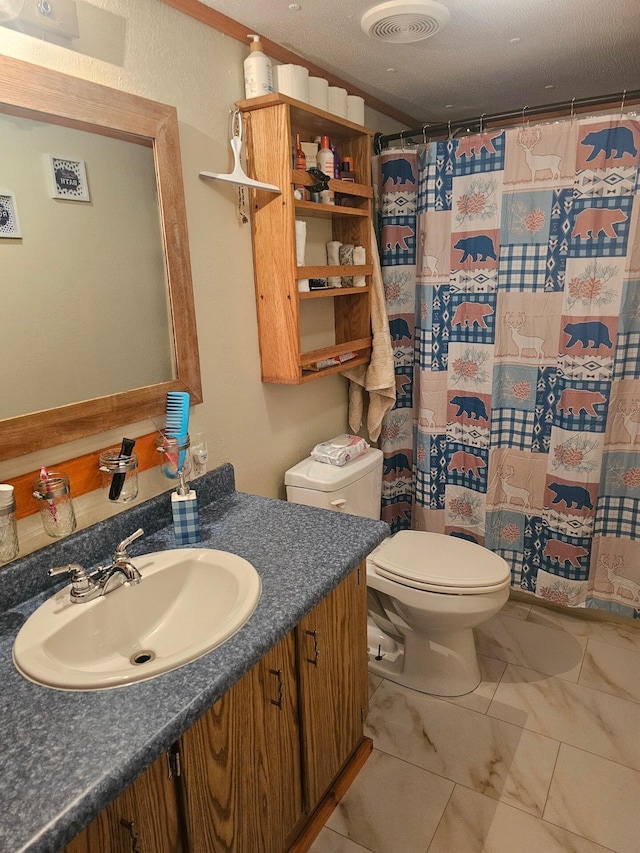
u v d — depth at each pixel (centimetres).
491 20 158
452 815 153
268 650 103
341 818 153
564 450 215
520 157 201
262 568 127
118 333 134
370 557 194
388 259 234
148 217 137
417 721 185
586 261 197
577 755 170
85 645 112
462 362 230
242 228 168
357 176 203
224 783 107
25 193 112
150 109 131
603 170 188
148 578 125
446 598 178
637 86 219
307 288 178
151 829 92
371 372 225
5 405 113
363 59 185
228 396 172
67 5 113
